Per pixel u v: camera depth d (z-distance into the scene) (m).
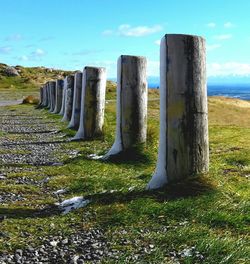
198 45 2.24
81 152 3.76
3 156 3.64
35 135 5.17
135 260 1.46
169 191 2.11
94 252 1.56
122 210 1.92
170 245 1.58
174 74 2.23
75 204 2.13
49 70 40.81
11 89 26.48
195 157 2.25
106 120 5.68
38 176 2.82
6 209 2.09
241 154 3.41
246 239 1.59
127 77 3.28
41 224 1.86
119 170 2.91
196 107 2.24
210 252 1.48
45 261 1.50
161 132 2.29
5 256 1.53
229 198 2.00
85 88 4.54
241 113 10.54
